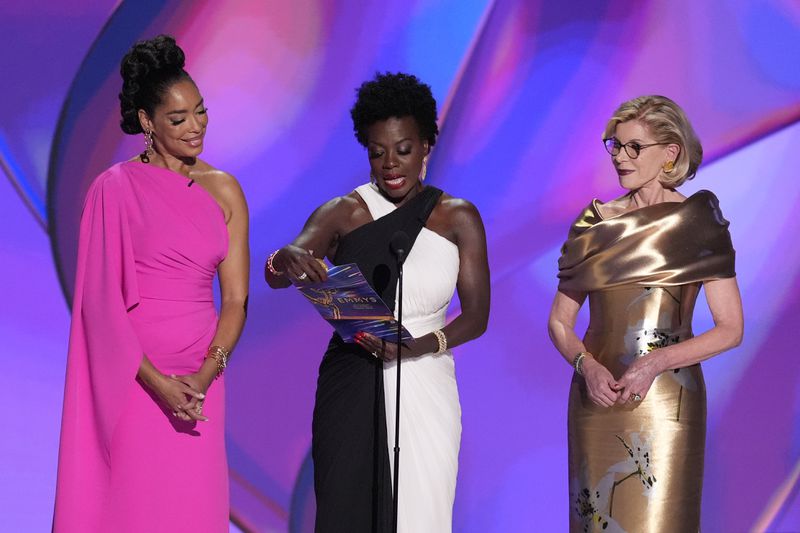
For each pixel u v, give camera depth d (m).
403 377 14.23
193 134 14.20
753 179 20.16
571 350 14.89
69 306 19.75
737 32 20.14
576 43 20.38
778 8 20.08
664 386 14.27
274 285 14.35
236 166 20.31
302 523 20.09
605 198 20.30
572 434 14.84
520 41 20.39
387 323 13.30
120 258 13.91
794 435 19.95
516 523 20.20
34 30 19.88
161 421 13.84
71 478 13.70
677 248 14.46
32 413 19.53
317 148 20.36
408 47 20.41
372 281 14.29
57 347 19.67
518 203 20.38
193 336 14.09
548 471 20.23
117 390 13.60
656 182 14.91
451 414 14.48
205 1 20.22
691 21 20.20
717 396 20.06
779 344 20.02
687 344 14.28
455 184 20.39
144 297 13.98
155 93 14.03
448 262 14.43
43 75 19.88
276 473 20.12
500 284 20.36
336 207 14.70
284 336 20.31
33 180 19.77
